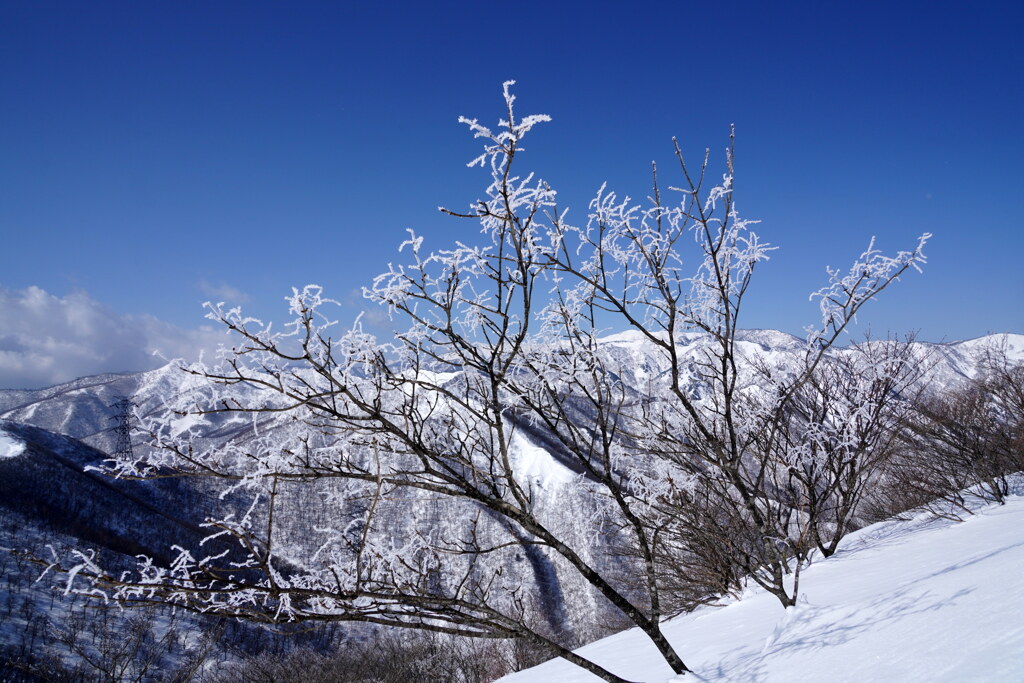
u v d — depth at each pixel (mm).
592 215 3607
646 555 3674
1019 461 8617
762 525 4359
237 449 2572
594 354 3602
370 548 2719
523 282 2893
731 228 3660
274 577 2447
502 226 2971
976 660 1915
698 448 4578
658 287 3547
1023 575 2645
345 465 2844
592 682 4637
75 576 2137
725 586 6406
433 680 14672
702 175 3445
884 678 2141
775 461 5137
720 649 4230
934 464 8914
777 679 2746
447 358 3039
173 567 2312
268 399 2652
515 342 3012
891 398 7039
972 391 9781
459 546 3307
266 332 2439
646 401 4445
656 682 3902
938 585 3199
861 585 4570
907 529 7711
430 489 2938
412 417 2936
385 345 2879
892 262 3533
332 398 2650
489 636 2842
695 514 5172
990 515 6566
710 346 4121
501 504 3045
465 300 2977
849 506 7219
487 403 3102
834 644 2906
